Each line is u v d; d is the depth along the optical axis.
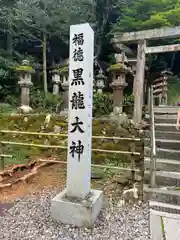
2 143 4.32
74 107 2.67
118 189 3.55
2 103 10.23
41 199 3.23
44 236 2.31
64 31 12.11
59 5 10.98
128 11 12.97
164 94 11.41
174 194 3.02
